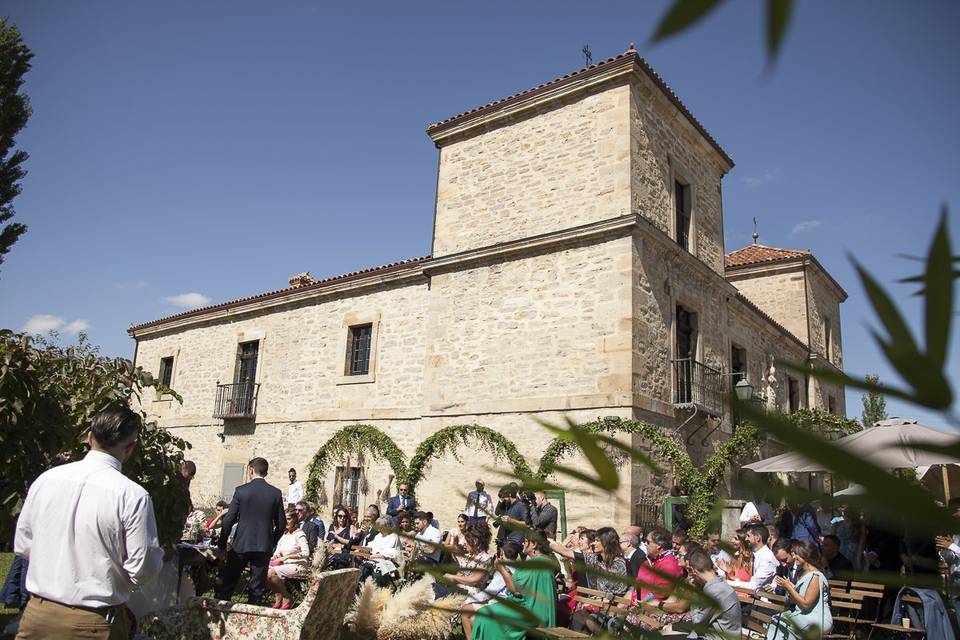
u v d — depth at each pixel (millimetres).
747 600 5516
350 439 13672
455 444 11859
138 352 20844
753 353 15898
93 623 2838
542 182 12172
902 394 263
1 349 4281
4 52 14078
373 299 14469
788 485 409
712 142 14188
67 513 2891
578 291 11195
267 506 6539
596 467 488
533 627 724
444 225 13391
